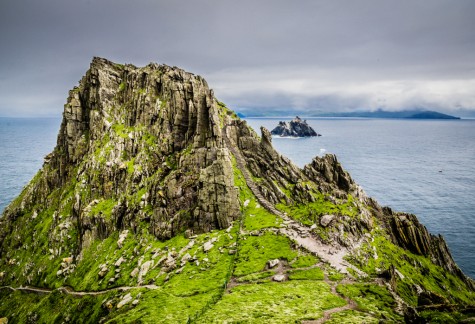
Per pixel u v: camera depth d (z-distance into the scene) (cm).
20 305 17875
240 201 16650
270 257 12750
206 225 15612
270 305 9188
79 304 14325
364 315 8394
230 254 13488
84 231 19575
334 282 10938
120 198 19600
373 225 15425
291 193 16888
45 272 19625
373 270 12119
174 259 14225
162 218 16700
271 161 18912
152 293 12100
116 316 11488
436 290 12812
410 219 16375
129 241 17088
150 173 19700
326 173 17738
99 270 16238
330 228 14088
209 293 10988
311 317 8238
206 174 16450
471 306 7362
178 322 9119
